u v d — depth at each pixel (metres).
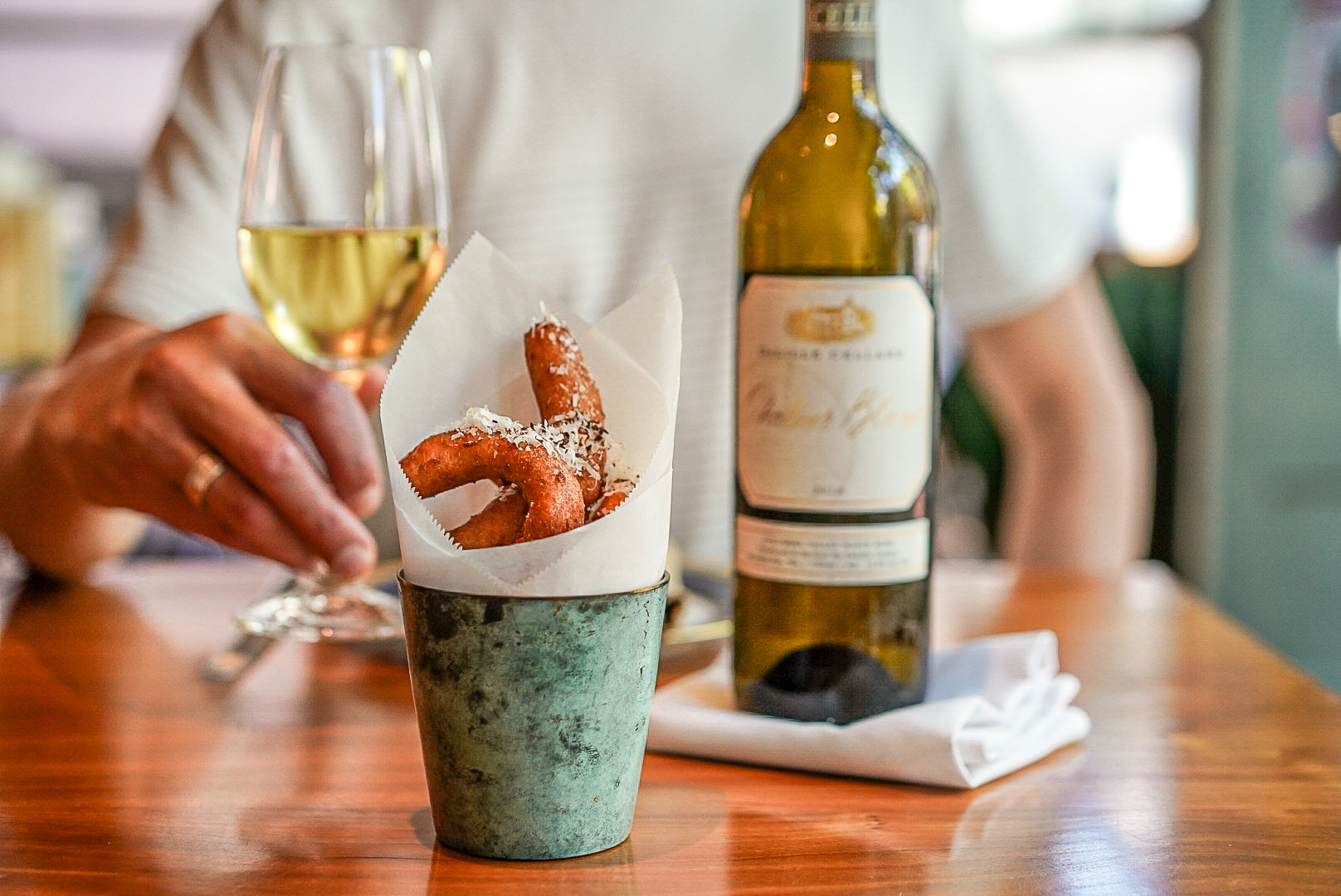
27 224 2.46
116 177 2.62
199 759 0.82
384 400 0.72
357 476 0.93
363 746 0.84
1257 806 0.77
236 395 0.90
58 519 1.11
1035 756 0.82
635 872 0.71
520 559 0.70
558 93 1.34
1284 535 2.55
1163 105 2.47
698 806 0.77
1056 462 1.51
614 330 0.74
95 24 2.56
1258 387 2.52
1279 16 2.41
